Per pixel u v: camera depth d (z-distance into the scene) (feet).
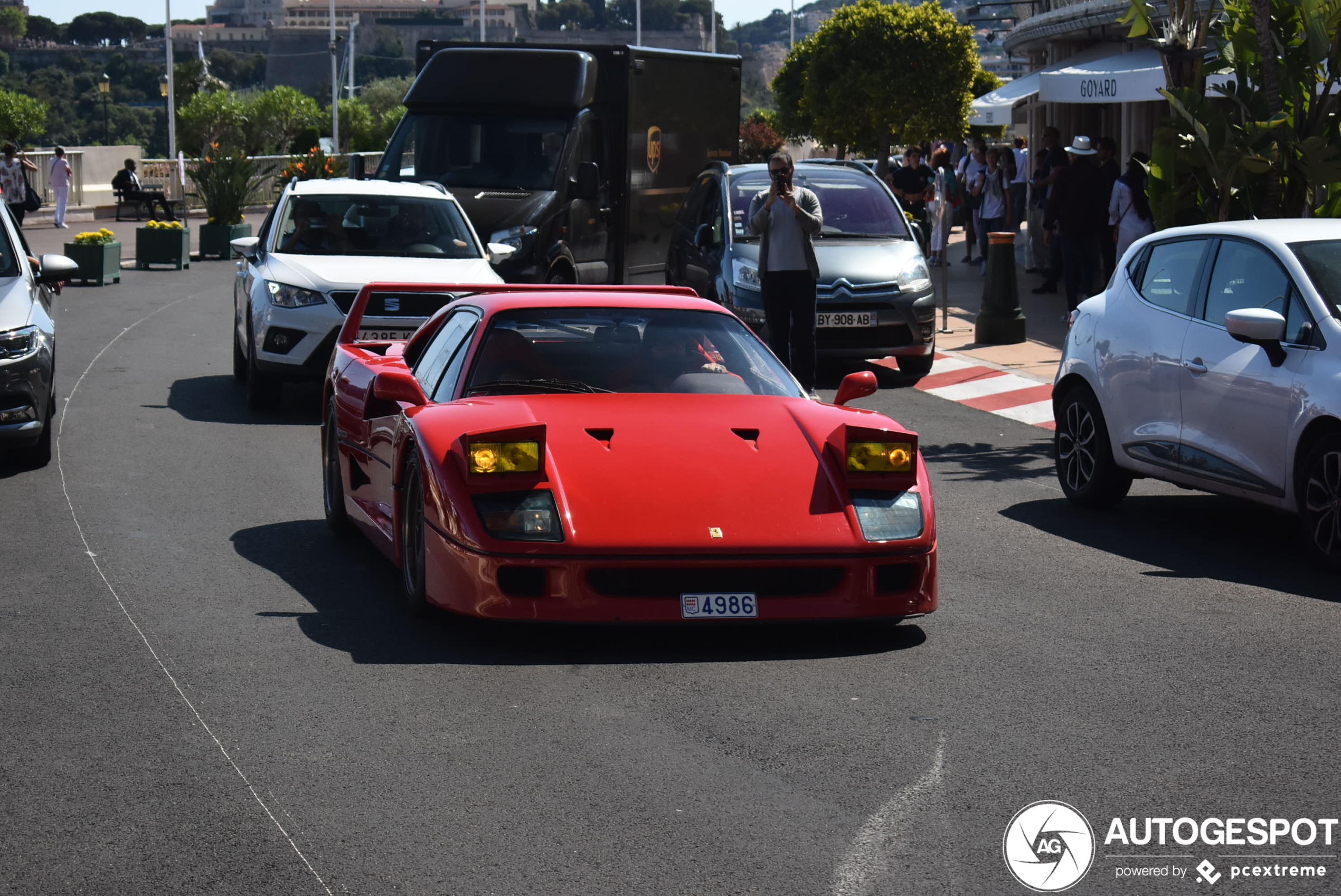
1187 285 25.88
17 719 15.15
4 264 31.37
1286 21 36.24
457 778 13.46
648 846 11.96
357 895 11.10
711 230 46.85
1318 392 22.27
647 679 16.44
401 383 19.65
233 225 95.25
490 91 51.31
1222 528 26.03
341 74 529.45
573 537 16.76
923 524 17.74
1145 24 38.78
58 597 20.25
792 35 254.68
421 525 18.30
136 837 12.19
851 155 139.54
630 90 54.03
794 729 14.79
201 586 20.84
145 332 55.31
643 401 19.53
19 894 11.14
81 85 552.41
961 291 69.62
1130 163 51.13
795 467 18.04
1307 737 14.64
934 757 14.01
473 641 17.92
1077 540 24.75
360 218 40.98
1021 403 40.88
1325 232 24.66
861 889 11.19
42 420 29.50
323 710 15.37
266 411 38.29
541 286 22.67
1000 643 18.08
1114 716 15.25
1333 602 20.43
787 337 39.34
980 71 133.49
